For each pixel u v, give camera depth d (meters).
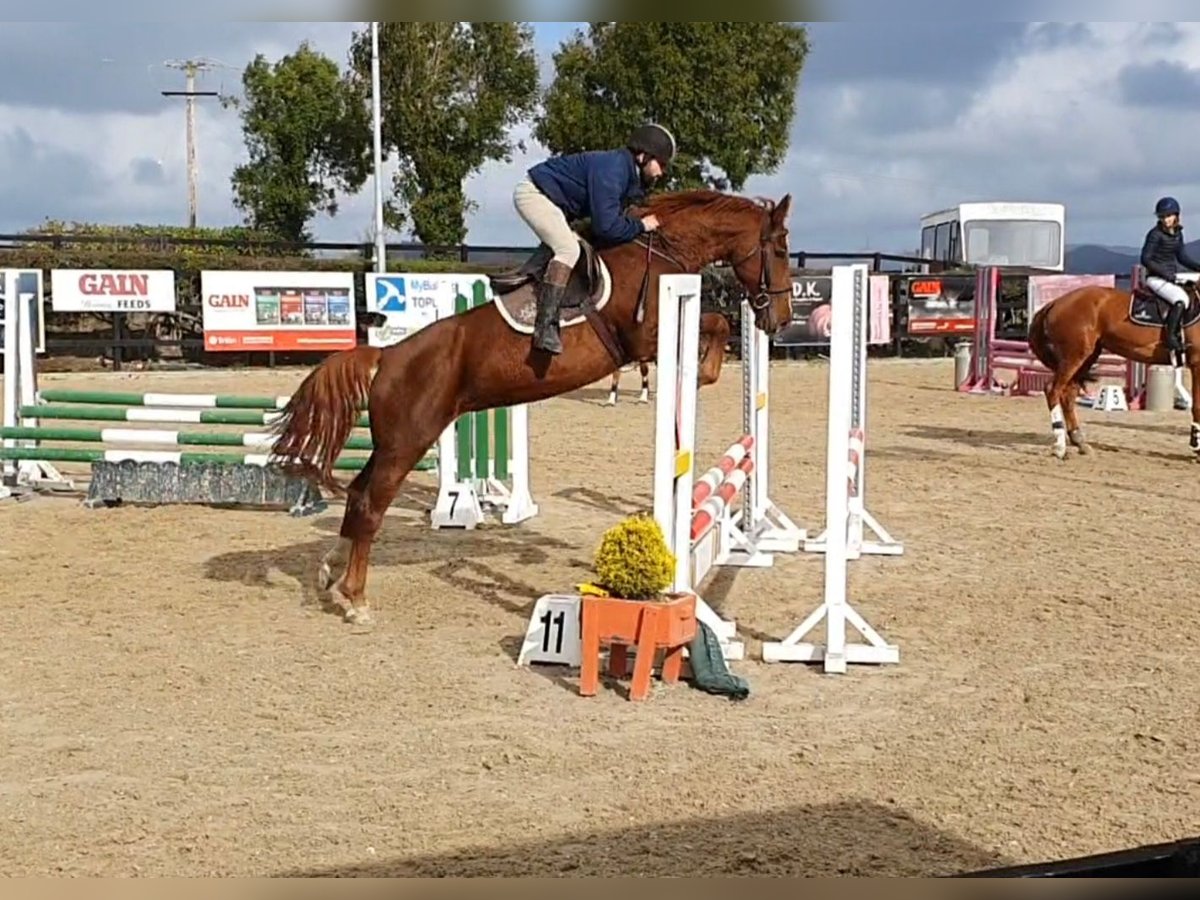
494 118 29.20
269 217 31.50
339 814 4.18
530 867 3.73
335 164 31.66
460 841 3.94
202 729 5.07
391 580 7.70
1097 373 18.14
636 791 4.38
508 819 4.12
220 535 9.07
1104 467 12.14
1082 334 12.47
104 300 22.55
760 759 4.71
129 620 6.75
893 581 7.56
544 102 29.06
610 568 5.49
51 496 10.66
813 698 5.47
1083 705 5.30
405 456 6.68
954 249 29.39
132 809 4.23
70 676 5.77
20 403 10.81
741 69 26.81
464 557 8.35
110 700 5.43
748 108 27.28
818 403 18.33
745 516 8.59
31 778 4.54
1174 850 1.92
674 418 5.75
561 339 6.41
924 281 26.83
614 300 6.46
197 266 24.81
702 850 3.85
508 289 6.56
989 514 9.70
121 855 3.85
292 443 6.70
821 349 26.98
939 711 5.27
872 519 8.66
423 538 8.99
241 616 6.85
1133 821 4.08
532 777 4.53
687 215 6.67
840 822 4.08
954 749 4.80
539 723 5.15
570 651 5.90
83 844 3.94
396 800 4.30
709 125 27.14
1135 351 12.39
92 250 24.70
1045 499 10.37
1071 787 4.39
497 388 6.60
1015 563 8.00
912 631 6.48
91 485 10.24
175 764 4.67
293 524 9.50
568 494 10.78
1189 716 5.14
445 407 6.63
